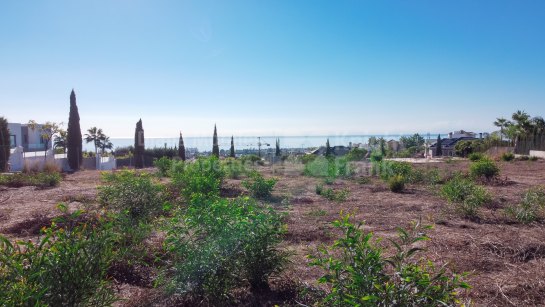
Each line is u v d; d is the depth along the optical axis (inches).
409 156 1269.7
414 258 163.8
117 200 211.8
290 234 204.8
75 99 926.4
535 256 171.0
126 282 132.6
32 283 80.8
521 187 434.6
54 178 466.3
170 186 338.3
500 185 456.1
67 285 84.4
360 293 82.0
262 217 123.3
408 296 80.4
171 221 128.9
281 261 130.5
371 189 429.1
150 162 1120.8
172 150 1152.8
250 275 124.3
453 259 163.2
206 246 113.1
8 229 214.8
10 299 75.5
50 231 94.0
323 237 201.5
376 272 85.8
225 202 125.6
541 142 1193.4
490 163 501.7
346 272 95.0
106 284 98.8
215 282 112.7
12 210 279.4
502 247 179.9
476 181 481.1
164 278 120.0
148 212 207.6
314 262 95.7
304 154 917.2
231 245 115.2
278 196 367.6
